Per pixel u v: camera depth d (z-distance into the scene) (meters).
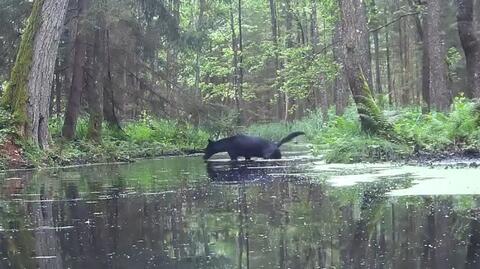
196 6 38.12
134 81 22.14
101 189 6.91
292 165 10.89
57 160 13.56
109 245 3.32
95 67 19.06
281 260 2.79
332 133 14.33
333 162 11.09
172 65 25.06
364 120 11.45
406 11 26.38
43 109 13.65
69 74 20.61
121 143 19.28
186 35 22.12
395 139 11.02
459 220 3.78
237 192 6.05
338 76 26.64
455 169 7.81
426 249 2.96
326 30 34.78
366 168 8.94
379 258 2.79
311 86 29.56
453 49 26.77
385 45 42.31
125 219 4.35
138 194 6.20
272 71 45.84
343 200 5.03
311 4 33.00
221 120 22.69
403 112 13.96
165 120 22.53
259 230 3.66
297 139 28.14
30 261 2.96
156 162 13.99
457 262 2.67
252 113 45.41
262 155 14.05
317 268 2.62
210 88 39.47
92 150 15.97
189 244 3.27
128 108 23.19
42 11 13.48
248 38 45.91
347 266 2.64
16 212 4.96
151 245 3.28
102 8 17.91
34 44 13.38
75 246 3.33
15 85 13.38
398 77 43.78
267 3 43.50
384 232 3.46
